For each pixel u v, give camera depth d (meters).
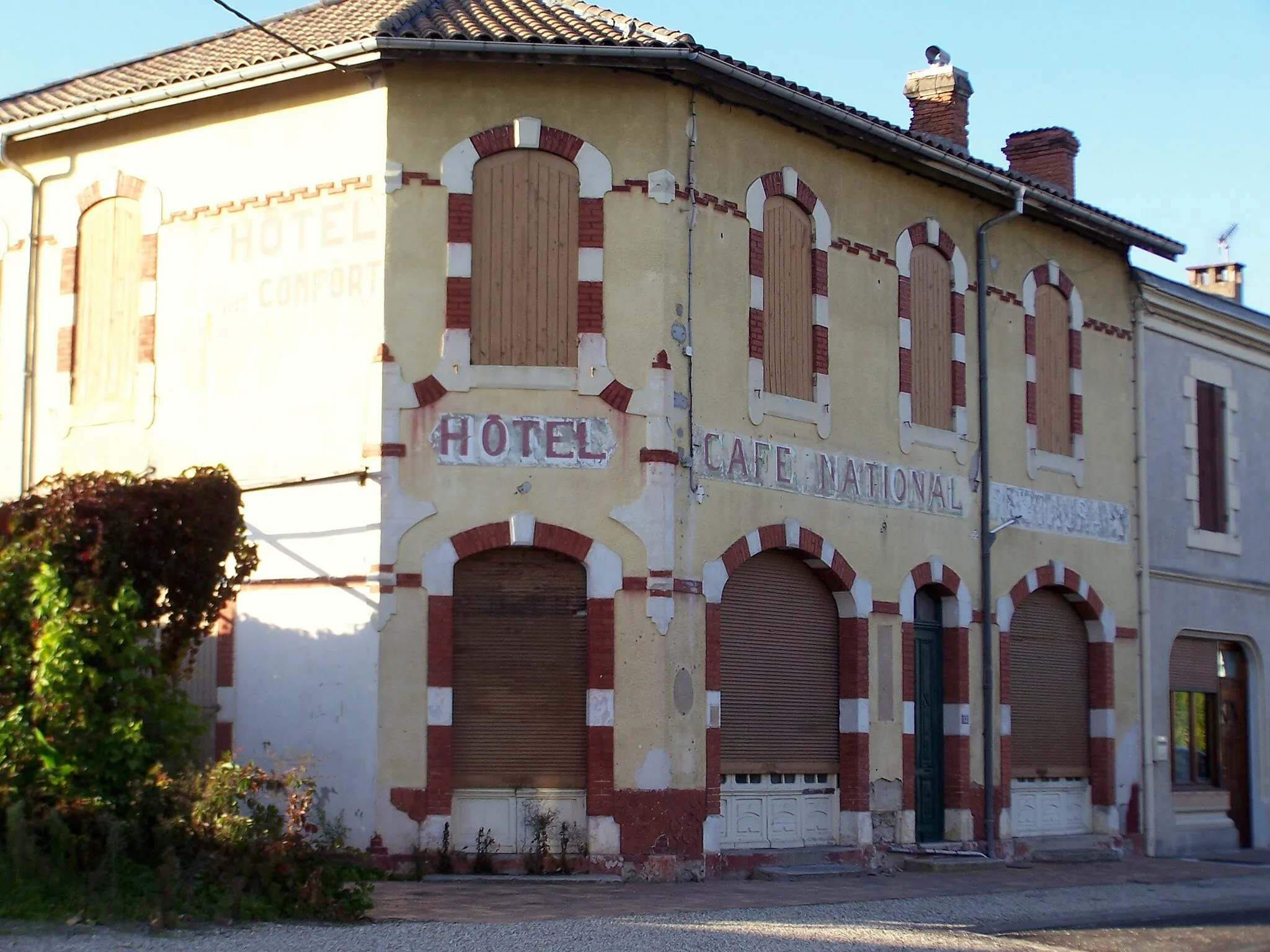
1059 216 25.36
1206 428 29.22
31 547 14.59
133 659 14.54
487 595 18.94
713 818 19.25
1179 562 27.94
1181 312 28.39
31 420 21.66
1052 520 25.27
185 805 14.13
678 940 13.55
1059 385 25.91
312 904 13.72
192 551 15.50
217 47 22.77
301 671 18.94
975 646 23.56
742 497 20.05
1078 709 25.80
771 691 20.66
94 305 21.44
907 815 21.98
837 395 21.66
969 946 14.09
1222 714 29.05
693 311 19.64
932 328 23.56
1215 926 16.58
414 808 18.25
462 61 18.92
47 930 12.03
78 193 21.64
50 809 13.62
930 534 22.91
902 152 22.34
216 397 20.12
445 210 19.05
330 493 19.03
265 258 19.94
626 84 19.50
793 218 21.39
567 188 19.31
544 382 18.97
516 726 18.83
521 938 13.30
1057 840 24.67
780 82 20.08
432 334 18.91
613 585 18.83
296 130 19.88
